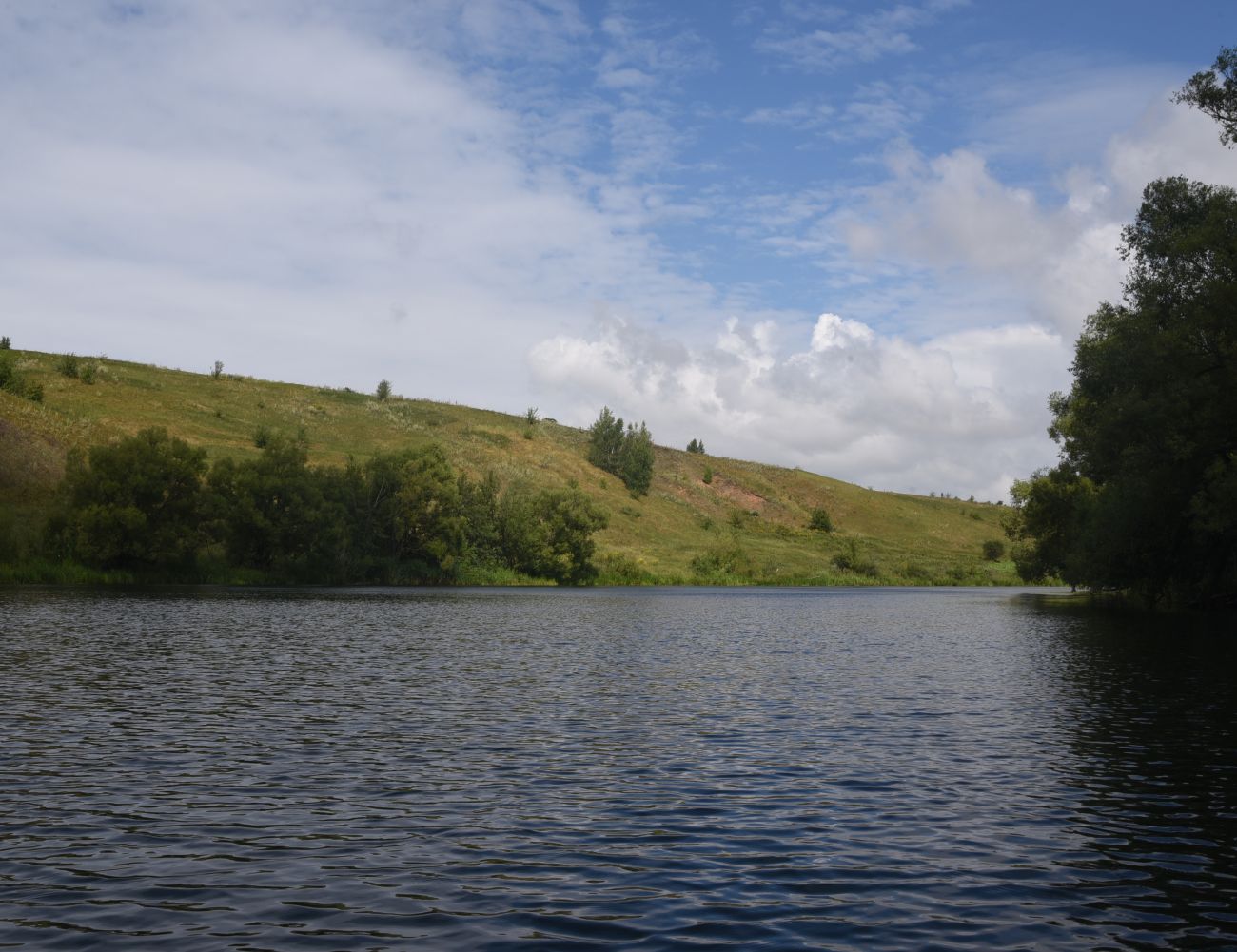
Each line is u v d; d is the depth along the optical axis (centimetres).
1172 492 5184
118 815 1265
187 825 1226
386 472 9550
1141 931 901
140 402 12294
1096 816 1295
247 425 12812
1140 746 1773
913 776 1525
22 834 1179
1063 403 7850
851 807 1334
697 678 2742
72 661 2844
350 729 1892
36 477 8144
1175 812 1316
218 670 2720
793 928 897
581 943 855
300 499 8369
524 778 1495
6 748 1670
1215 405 4703
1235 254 4662
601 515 10950
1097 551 6044
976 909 952
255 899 964
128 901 956
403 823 1244
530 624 4722
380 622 4575
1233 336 4694
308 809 1304
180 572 7688
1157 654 3431
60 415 10094
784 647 3728
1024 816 1298
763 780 1494
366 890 991
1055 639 4094
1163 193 5184
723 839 1184
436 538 9762
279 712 2066
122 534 7169
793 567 13450
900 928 901
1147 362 4816
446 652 3319
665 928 893
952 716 2102
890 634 4378
